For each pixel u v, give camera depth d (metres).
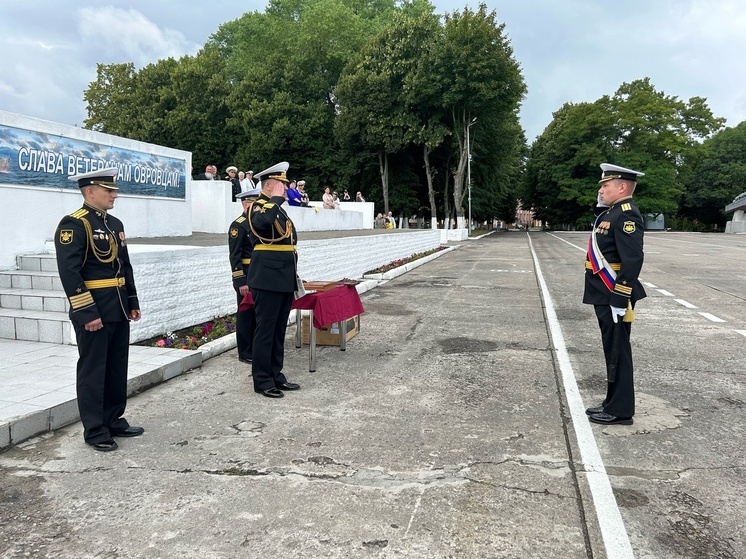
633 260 4.19
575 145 57.88
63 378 5.06
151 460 3.80
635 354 6.69
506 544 2.82
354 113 38.91
